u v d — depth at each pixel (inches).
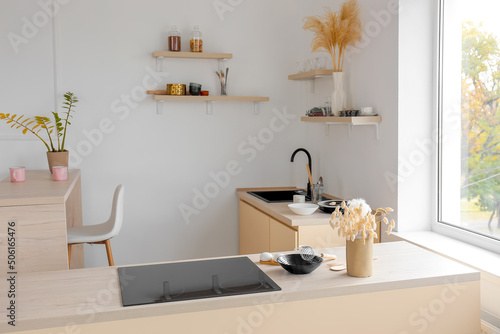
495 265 97.7
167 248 174.2
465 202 116.8
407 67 123.3
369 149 138.2
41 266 106.6
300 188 182.4
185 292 73.2
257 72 176.6
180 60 169.6
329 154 163.6
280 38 177.3
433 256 92.5
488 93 108.0
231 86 174.9
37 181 133.9
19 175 132.8
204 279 79.5
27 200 104.9
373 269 84.9
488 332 93.7
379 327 78.9
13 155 160.6
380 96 131.3
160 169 171.3
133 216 170.4
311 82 174.2
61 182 131.4
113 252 169.9
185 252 175.8
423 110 124.8
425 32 123.5
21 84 159.5
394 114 125.2
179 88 163.3
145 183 170.6
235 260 90.7
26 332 64.2
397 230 126.0
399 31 122.2
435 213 125.6
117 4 163.8
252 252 161.6
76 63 162.4
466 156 115.7
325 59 153.6
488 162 109.0
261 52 176.2
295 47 178.5
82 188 165.8
